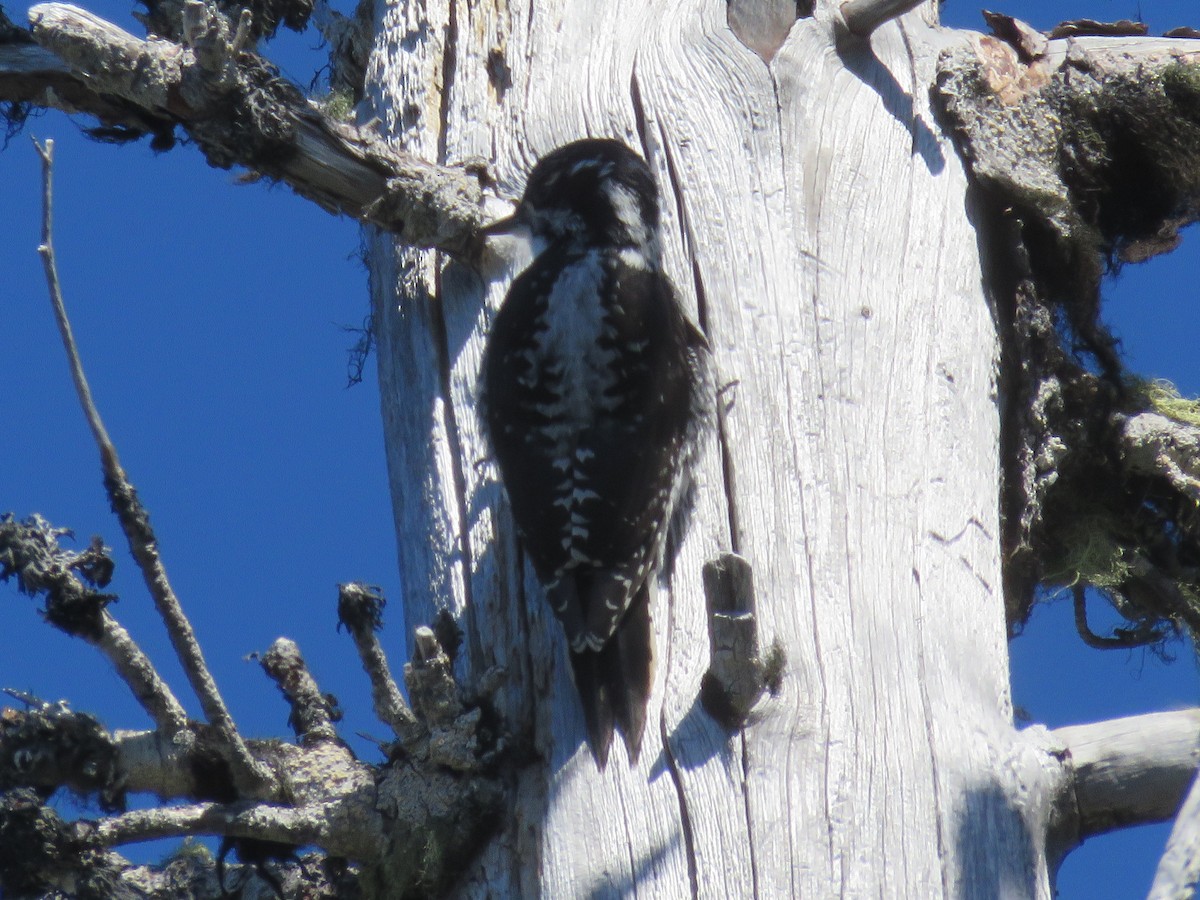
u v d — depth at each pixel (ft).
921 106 38.09
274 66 35.42
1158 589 41.55
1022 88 40.55
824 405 32.42
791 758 27.40
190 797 29.45
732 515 31.40
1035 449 37.93
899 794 27.22
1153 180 42.98
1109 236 44.29
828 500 31.09
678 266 34.86
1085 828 29.50
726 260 34.53
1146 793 29.09
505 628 31.09
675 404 31.63
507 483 31.37
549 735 29.14
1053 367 38.96
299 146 35.09
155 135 40.73
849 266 34.58
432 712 28.53
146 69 34.40
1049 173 39.22
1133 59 42.01
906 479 31.78
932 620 29.91
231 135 34.78
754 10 38.32
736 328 33.60
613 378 31.35
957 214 36.70
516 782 28.86
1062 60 41.65
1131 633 42.65
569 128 37.68
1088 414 41.11
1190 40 43.16
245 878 32.14
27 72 40.34
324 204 36.19
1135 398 42.86
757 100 36.78
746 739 27.71
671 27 38.70
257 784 28.73
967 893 26.48
